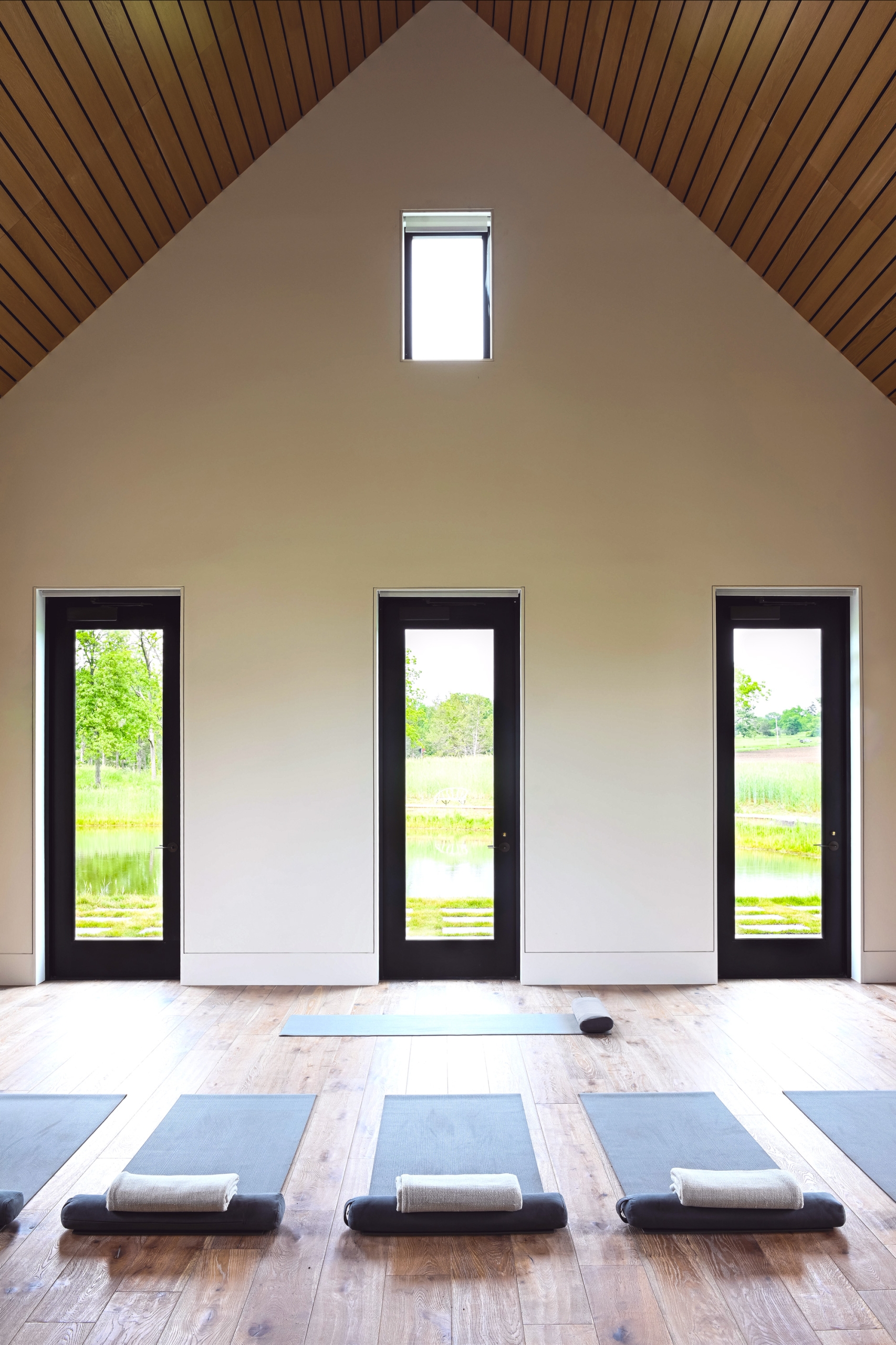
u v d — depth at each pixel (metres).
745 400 5.14
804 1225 2.61
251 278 5.12
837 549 5.14
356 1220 2.59
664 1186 2.84
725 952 5.21
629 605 5.12
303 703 5.08
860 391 5.14
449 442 5.12
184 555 5.10
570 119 5.15
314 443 5.12
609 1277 2.41
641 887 5.07
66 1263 2.47
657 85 4.56
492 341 5.14
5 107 3.64
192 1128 3.23
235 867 5.04
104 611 5.23
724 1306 2.29
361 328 5.12
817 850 5.25
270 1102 3.44
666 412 5.14
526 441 5.12
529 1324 2.22
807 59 3.78
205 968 5.04
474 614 5.28
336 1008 4.62
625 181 5.14
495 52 5.15
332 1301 2.31
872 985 5.05
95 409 5.09
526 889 5.06
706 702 5.10
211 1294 2.34
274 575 5.10
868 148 3.91
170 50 4.00
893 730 5.13
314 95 5.06
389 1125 3.25
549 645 5.10
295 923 5.04
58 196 4.18
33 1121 3.29
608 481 5.12
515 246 5.14
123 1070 3.78
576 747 5.08
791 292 5.01
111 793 5.21
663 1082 3.64
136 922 5.19
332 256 5.12
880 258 4.37
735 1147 3.09
